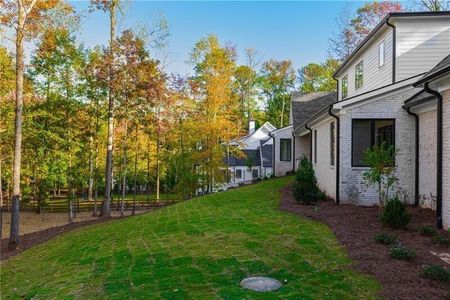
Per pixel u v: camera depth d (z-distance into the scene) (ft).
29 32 44.65
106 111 71.56
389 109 36.35
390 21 41.96
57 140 71.36
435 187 31.99
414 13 41.06
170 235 28.73
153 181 117.80
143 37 61.46
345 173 37.27
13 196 42.42
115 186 124.67
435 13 40.88
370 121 37.11
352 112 36.96
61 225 60.39
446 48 41.57
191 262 20.45
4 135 67.92
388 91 36.19
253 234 25.98
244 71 154.10
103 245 30.30
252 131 137.90
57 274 23.68
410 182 35.88
